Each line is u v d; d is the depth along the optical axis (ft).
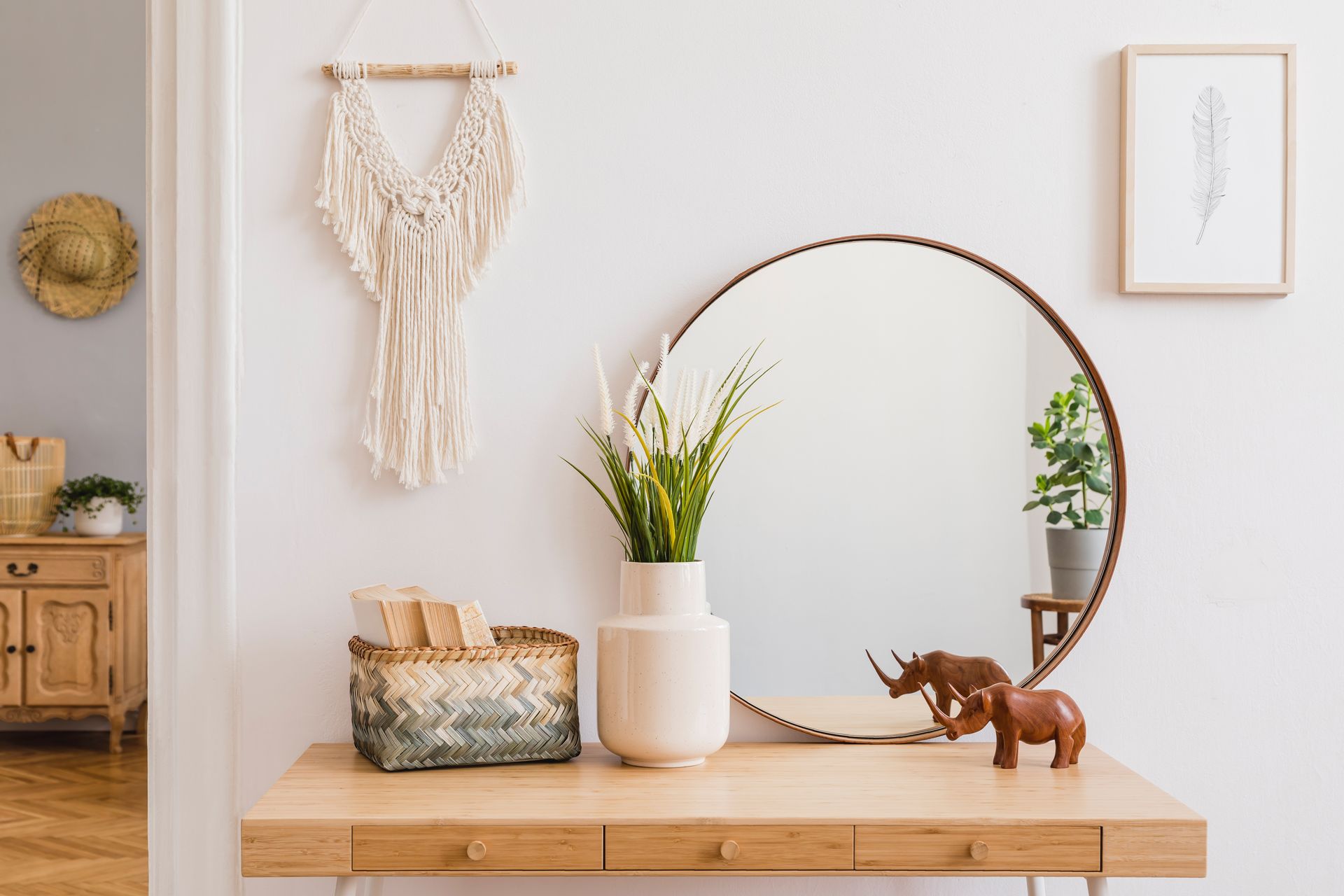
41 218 14.20
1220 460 5.59
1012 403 5.54
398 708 4.59
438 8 5.49
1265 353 5.60
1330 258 5.62
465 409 5.43
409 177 5.40
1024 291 5.53
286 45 5.44
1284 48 5.51
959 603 5.51
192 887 5.26
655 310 5.52
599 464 5.48
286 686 5.39
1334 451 5.60
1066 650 5.49
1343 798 5.56
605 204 5.51
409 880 5.39
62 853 9.20
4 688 12.53
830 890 5.49
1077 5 5.60
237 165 5.39
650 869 4.07
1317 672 5.57
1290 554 5.58
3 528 13.07
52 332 14.32
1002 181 5.59
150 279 5.40
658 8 5.53
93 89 14.32
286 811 4.10
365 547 5.43
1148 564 5.57
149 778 5.34
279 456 5.41
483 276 5.47
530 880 5.42
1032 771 4.80
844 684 5.47
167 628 5.35
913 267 5.54
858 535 5.51
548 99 5.50
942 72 5.58
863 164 5.57
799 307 5.52
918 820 4.11
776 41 5.56
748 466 5.49
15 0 14.20
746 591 5.47
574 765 4.85
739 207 5.54
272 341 5.41
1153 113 5.54
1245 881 5.55
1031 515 5.53
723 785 4.54
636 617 4.79
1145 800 4.33
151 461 5.37
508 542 5.46
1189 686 5.56
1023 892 5.50
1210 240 5.51
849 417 5.51
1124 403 5.60
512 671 4.77
